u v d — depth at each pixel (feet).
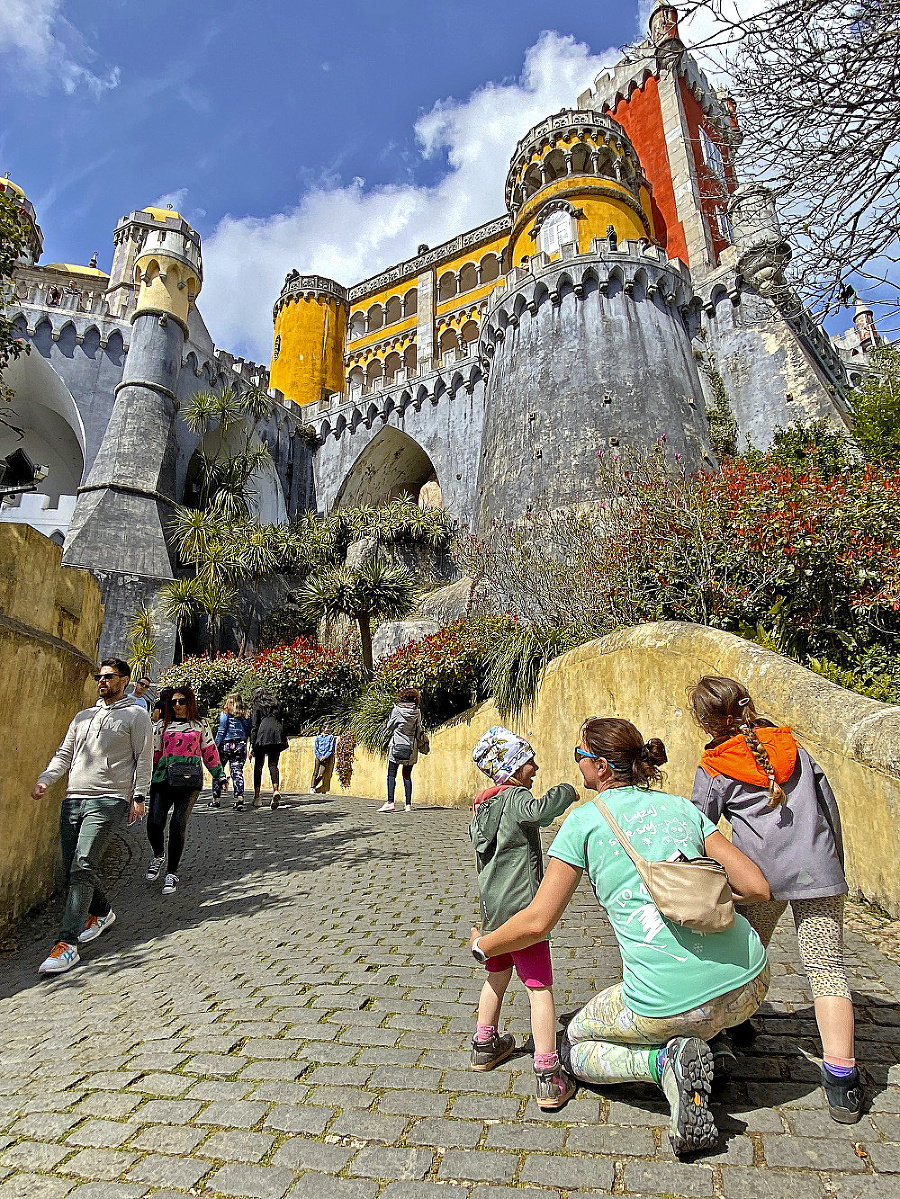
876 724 14.39
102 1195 7.42
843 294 17.44
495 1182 7.23
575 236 95.61
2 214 34.50
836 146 16.81
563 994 11.76
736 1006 7.59
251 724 38.65
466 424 112.06
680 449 78.38
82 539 89.25
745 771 8.89
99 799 16.46
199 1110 8.93
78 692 22.75
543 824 10.00
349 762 49.57
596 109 131.44
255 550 91.81
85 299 117.50
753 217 19.31
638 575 31.81
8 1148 8.39
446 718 46.47
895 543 27.99
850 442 60.70
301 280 167.94
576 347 84.48
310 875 22.31
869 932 13.02
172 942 16.62
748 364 87.71
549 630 35.17
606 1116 8.25
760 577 29.25
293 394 157.48
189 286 110.11
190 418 101.65
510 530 50.88
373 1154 7.81
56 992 14.07
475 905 17.69
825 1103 8.23
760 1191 6.85
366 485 127.24
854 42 16.07
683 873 7.56
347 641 86.89
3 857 17.42
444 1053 10.03
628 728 8.86
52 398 107.45
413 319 158.71
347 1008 11.77
